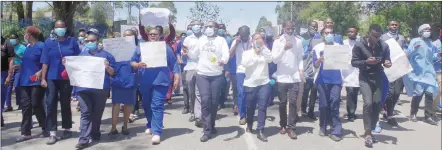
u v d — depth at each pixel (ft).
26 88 21.03
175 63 21.48
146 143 20.92
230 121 26.32
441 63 27.99
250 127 22.77
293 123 21.85
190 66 25.58
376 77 20.47
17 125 25.22
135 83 21.67
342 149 19.88
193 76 25.58
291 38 21.36
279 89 21.91
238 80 25.14
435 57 27.89
